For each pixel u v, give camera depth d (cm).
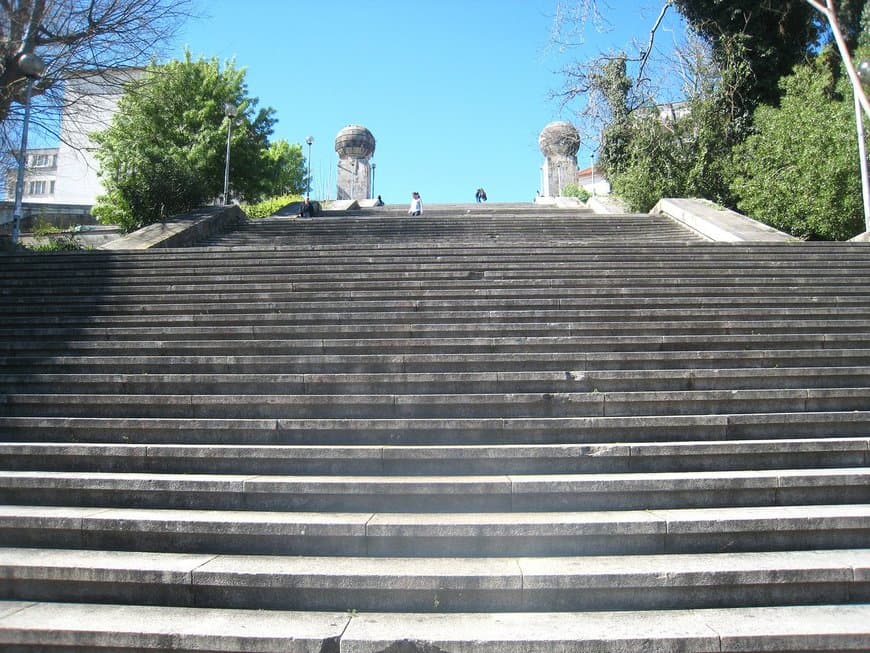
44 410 607
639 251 1035
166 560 408
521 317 775
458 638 342
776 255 1009
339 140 3534
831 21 1136
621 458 501
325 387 619
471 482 456
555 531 417
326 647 342
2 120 1719
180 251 1038
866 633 347
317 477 490
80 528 436
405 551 417
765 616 368
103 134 2398
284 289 877
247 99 2969
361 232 1534
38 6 1650
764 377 625
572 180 3303
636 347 704
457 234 1493
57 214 2712
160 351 703
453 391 616
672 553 420
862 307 804
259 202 3019
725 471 501
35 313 834
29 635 357
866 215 1366
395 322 777
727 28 2178
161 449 512
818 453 512
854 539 430
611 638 342
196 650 349
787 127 1650
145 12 1789
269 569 390
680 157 2100
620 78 2278
